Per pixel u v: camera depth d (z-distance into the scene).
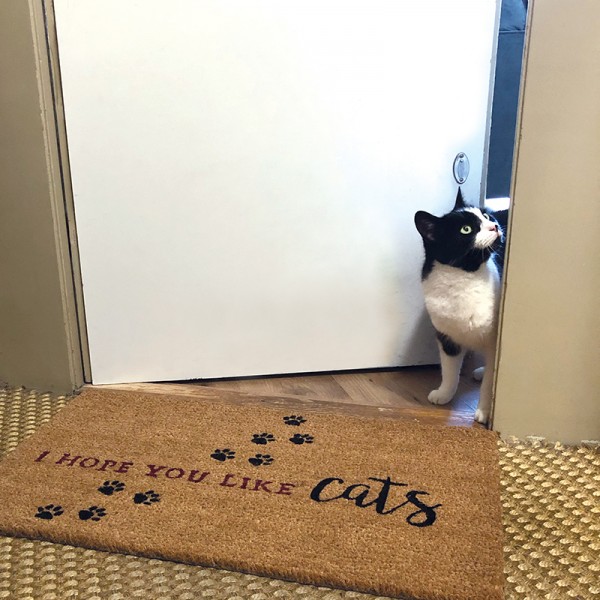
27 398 1.51
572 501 1.10
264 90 1.44
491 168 1.85
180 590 0.90
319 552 0.95
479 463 1.20
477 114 1.57
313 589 0.91
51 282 1.45
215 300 1.57
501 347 1.28
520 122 1.17
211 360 1.61
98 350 1.56
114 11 1.35
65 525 1.01
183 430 1.32
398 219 1.58
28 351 1.53
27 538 1.01
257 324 1.60
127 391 1.53
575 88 1.13
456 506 1.07
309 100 1.46
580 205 1.18
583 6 1.09
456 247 1.36
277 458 1.22
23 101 1.35
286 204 1.52
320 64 1.45
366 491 1.11
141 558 0.97
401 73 1.49
